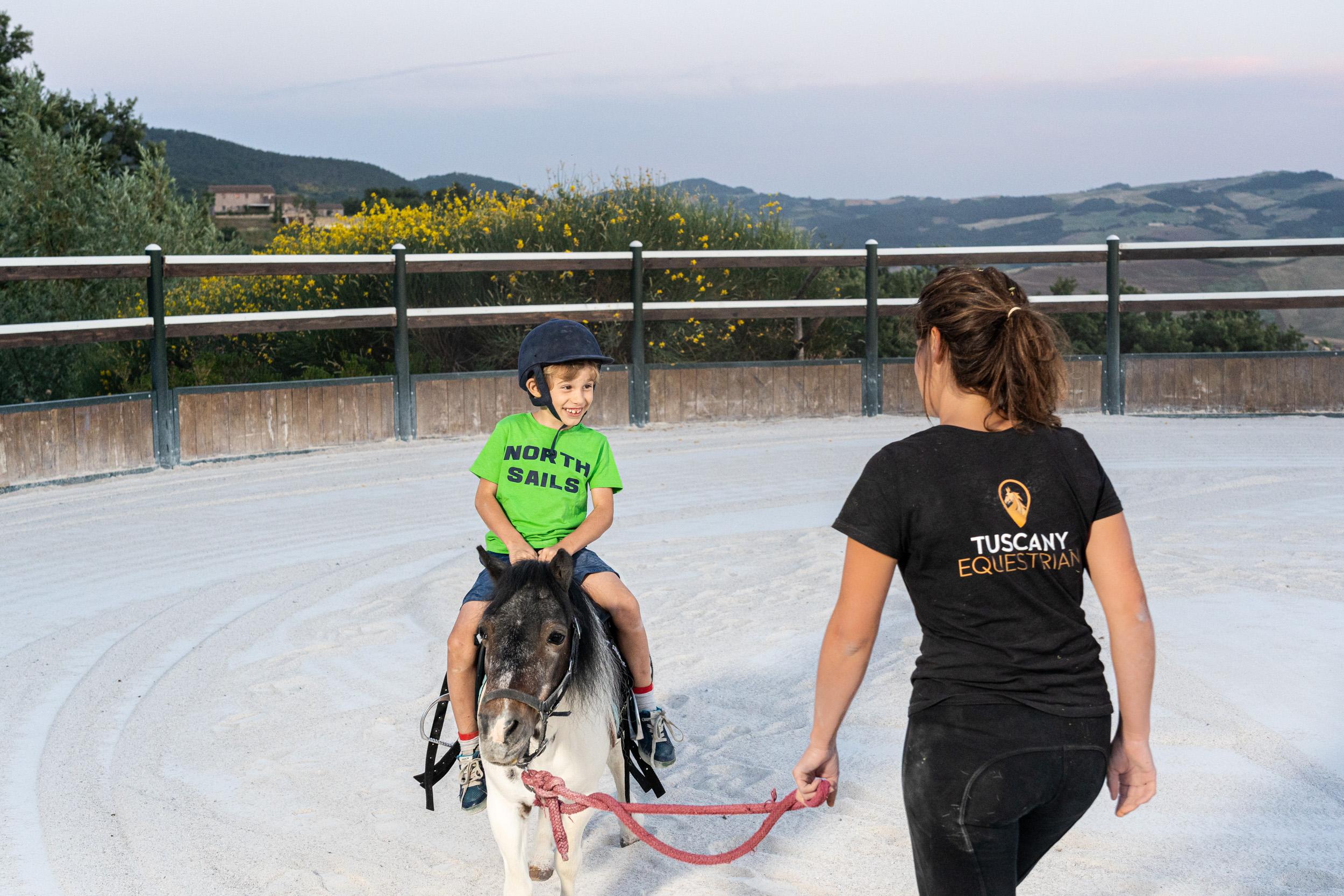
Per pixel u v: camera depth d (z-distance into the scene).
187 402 13.50
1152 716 5.50
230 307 17.48
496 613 3.20
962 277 2.57
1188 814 4.49
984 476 2.41
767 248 18.50
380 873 4.24
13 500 11.59
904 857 4.25
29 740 5.62
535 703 3.06
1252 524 9.88
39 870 4.30
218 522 10.62
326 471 13.19
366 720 5.86
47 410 12.27
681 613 7.60
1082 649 2.41
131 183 21.89
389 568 8.96
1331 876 3.98
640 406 16.11
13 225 18.83
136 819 4.73
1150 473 12.31
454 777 5.16
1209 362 16.86
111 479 12.75
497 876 4.22
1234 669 6.13
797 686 6.17
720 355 18.12
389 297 17.34
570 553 3.87
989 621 2.38
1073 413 17.08
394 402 14.99
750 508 11.00
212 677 6.55
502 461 4.11
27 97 21.66
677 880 4.14
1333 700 5.65
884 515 2.43
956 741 2.36
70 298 18.11
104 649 7.05
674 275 17.33
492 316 15.34
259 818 4.75
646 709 4.21
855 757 5.19
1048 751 2.32
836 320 19.33
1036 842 2.53
